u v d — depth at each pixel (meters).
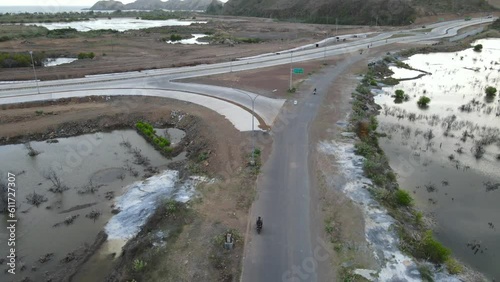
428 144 37.22
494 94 53.00
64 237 24.38
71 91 52.03
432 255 21.22
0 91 51.34
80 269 21.55
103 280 20.72
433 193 28.59
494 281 20.25
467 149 35.88
